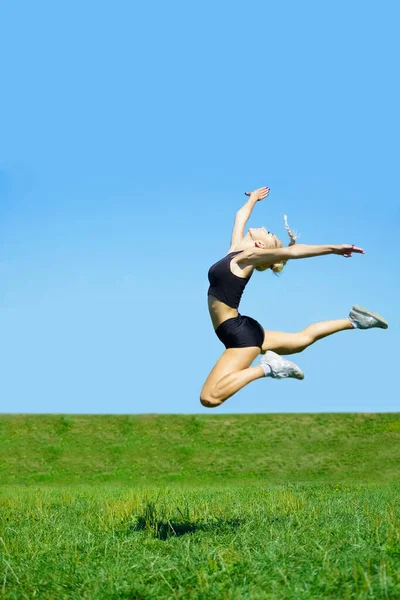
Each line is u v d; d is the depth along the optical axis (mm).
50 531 9250
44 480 20953
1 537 8305
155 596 5746
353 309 7934
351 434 24047
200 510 10727
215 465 22078
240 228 8305
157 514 10195
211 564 6492
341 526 8680
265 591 5625
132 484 20203
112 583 6020
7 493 15938
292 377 7332
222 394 7168
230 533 8438
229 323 7445
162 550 7723
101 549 7895
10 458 22562
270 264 7895
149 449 23359
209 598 5523
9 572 6707
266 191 8805
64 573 6695
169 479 21062
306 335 7805
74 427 24906
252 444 23594
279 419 25438
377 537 7391
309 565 6355
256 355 7461
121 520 10016
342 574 5828
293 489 16219
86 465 22141
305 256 7250
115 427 24938
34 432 24500
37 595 6008
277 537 7785
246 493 14875
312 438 23875
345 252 7160
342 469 21406
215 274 7520
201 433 24516
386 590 5301
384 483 19422
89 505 12508
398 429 24078
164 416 25703
